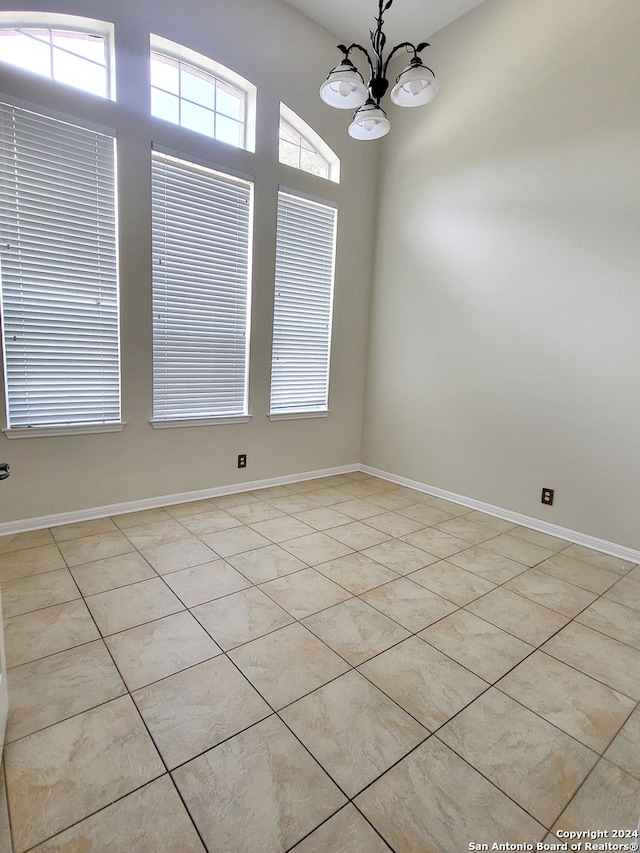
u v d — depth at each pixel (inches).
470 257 143.3
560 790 52.3
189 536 117.6
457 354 149.6
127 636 76.6
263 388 154.5
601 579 103.0
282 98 142.9
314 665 71.3
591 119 113.2
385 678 69.1
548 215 123.3
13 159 102.6
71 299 113.9
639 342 109.0
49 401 114.5
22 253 106.1
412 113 157.2
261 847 45.1
